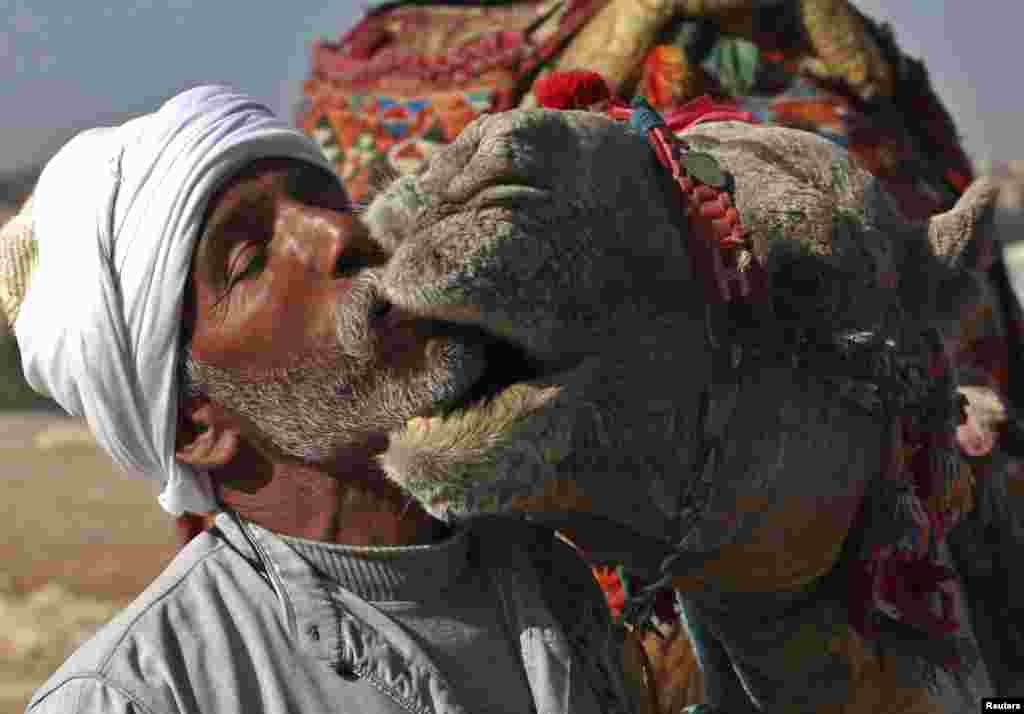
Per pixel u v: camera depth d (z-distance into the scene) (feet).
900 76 14.42
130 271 8.28
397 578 8.16
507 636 8.46
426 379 7.33
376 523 8.37
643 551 8.34
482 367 7.34
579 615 8.88
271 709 7.59
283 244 8.21
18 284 8.77
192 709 7.48
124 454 8.74
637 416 7.65
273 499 8.45
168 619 7.79
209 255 8.32
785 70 13.35
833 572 8.81
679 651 11.16
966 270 8.86
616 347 7.47
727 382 7.89
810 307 8.10
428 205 6.93
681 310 7.70
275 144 8.63
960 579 12.53
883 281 8.40
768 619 8.86
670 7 13.19
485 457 7.09
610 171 7.46
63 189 8.63
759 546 8.29
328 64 16.12
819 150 8.59
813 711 9.14
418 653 7.99
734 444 7.98
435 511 7.20
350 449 8.14
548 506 7.77
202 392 8.45
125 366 8.38
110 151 8.54
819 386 8.14
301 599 7.95
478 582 8.58
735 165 8.33
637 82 13.26
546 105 8.64
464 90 14.66
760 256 8.02
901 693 9.23
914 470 8.83
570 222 7.13
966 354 13.39
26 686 28.78
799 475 8.16
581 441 7.60
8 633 33.14
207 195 8.31
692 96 12.98
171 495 8.73
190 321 8.38
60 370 8.55
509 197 6.87
